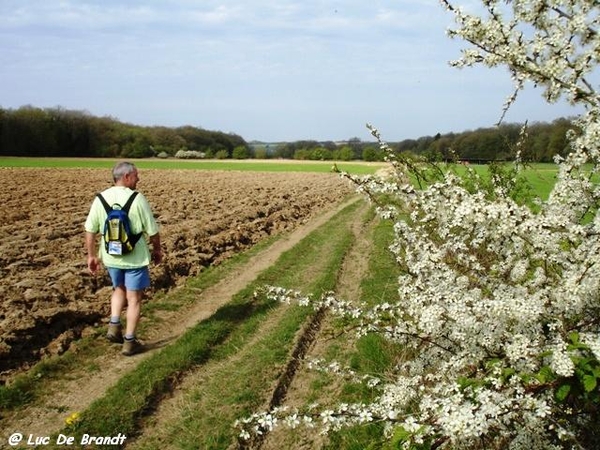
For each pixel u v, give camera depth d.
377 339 6.98
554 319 3.28
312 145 100.56
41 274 10.26
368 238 16.22
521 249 3.71
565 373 2.68
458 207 3.21
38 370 6.59
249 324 8.48
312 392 6.31
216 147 109.06
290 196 28.62
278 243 15.59
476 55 3.72
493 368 3.10
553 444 3.06
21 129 84.69
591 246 3.33
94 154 93.19
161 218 17.84
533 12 3.59
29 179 38.81
